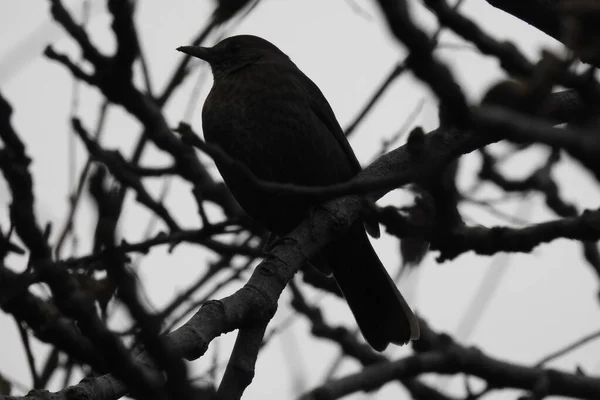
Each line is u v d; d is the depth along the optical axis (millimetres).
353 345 10453
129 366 4473
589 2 4508
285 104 10945
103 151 9094
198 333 6750
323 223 8711
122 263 4633
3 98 5699
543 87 5090
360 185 6461
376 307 10578
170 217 9438
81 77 6883
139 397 4535
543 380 9758
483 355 9859
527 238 8766
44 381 8531
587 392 9641
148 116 9086
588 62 4641
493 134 4844
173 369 4484
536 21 5488
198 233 9414
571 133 4594
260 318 7371
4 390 8055
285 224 10805
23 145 5551
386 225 8859
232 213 11211
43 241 4711
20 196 4863
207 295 9945
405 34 4328
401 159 8797
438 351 9922
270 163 10953
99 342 4465
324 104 11352
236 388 7070
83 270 9570
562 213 10156
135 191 9320
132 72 6688
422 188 8969
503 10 5547
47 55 7059
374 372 9641
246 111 11000
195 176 9680
